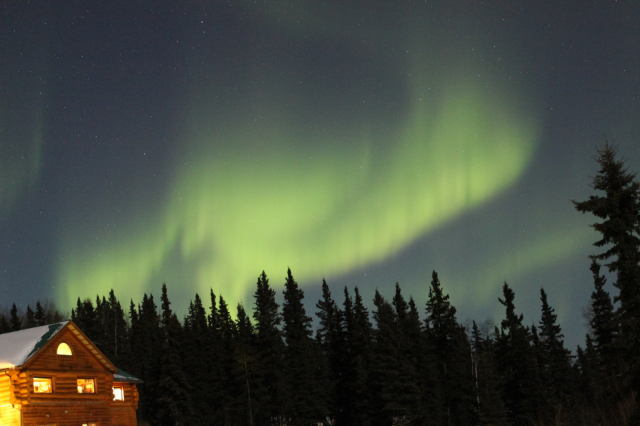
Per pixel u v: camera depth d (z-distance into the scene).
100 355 45.22
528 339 74.19
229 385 80.38
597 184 36.44
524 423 65.12
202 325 91.56
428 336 78.75
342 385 75.25
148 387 75.06
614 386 35.28
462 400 70.62
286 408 71.88
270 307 79.75
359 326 76.31
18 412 39.06
